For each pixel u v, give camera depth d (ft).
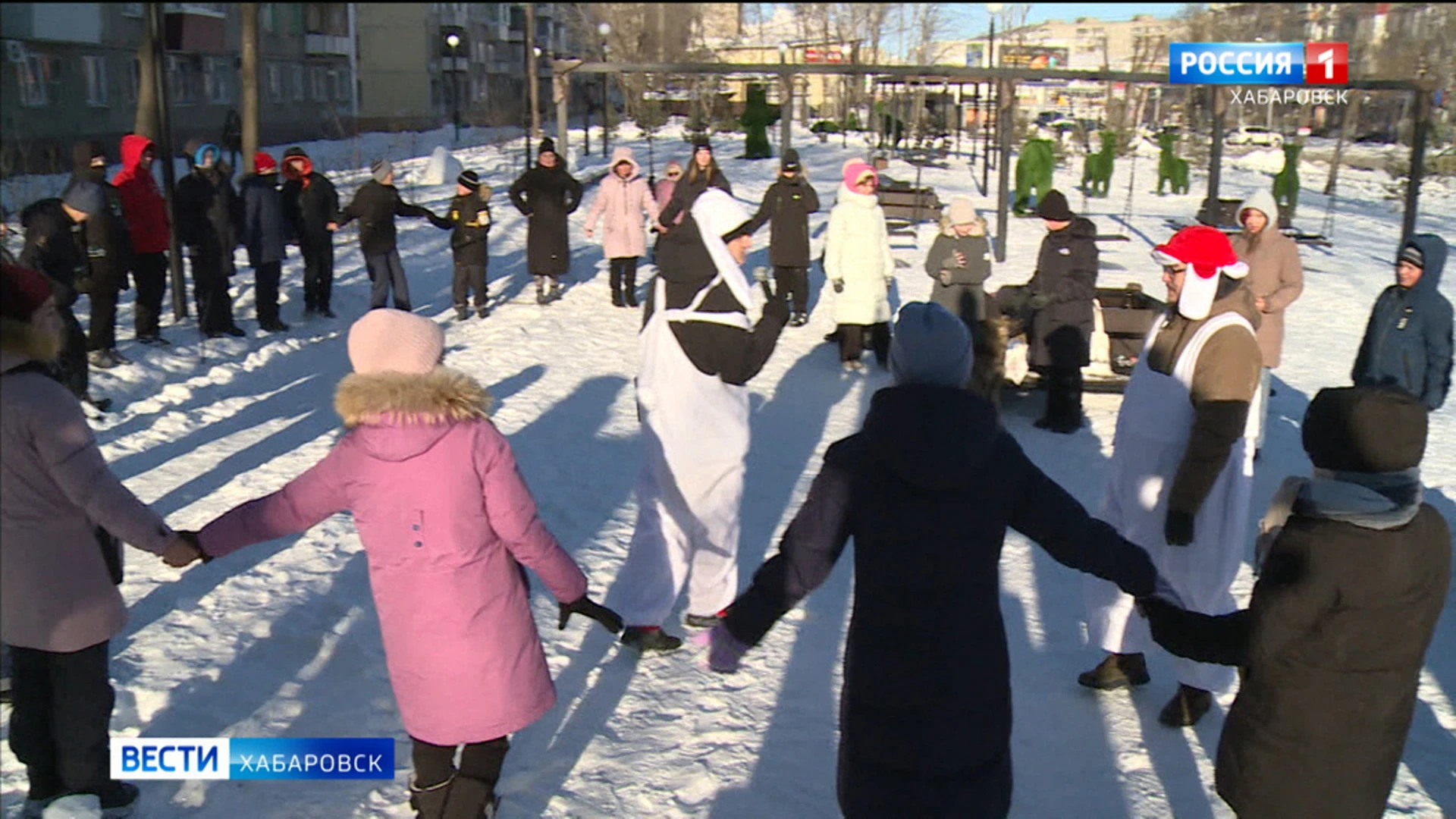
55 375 11.01
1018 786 12.34
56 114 60.39
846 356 32.68
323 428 25.52
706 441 14.92
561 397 28.99
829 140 115.96
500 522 9.85
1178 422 12.66
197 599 16.07
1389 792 9.33
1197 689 13.41
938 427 8.51
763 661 15.15
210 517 19.57
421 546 9.70
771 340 14.74
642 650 15.19
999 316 27.22
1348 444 8.68
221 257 33.73
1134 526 13.19
